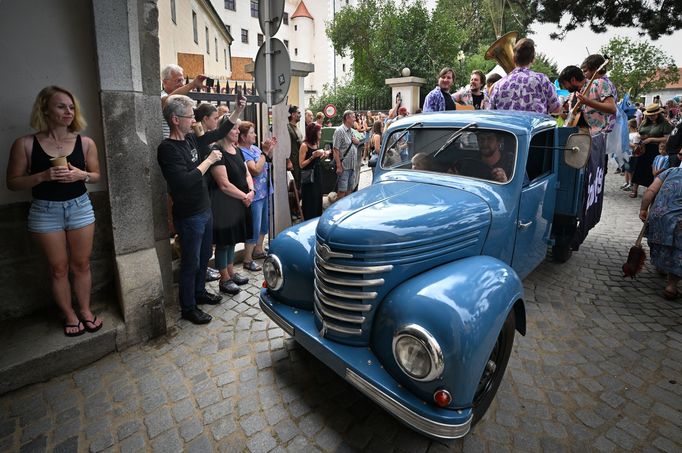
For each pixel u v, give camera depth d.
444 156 3.37
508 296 2.25
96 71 3.22
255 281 4.56
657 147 8.27
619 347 3.38
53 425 2.51
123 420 2.56
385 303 2.28
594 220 5.38
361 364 2.25
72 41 3.17
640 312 3.97
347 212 2.55
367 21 22.75
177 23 14.12
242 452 2.33
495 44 5.71
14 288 3.26
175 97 3.26
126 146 3.20
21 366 2.78
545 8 10.16
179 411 2.64
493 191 3.07
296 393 2.80
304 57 43.94
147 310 3.36
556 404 2.71
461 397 1.98
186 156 3.38
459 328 1.97
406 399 2.03
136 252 3.37
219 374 2.99
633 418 2.59
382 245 2.32
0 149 3.00
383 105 19.80
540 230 3.81
